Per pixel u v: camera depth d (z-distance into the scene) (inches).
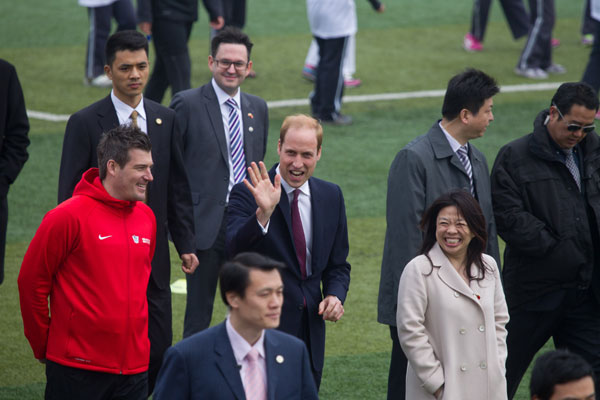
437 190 462.6
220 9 1007.0
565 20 1456.7
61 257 403.9
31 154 919.0
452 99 465.4
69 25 1400.1
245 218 434.3
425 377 407.2
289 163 421.4
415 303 412.5
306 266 433.4
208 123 572.4
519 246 479.8
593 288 488.4
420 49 1301.7
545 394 335.9
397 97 1111.6
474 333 411.5
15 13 1454.2
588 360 491.5
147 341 426.9
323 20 983.0
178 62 927.0
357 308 653.9
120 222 413.1
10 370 555.5
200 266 563.2
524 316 494.6
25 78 1146.7
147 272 425.1
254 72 1185.4
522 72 1192.2
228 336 332.5
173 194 498.0
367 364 573.6
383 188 863.7
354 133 999.0
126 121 481.7
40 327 410.3
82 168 476.4
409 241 455.2
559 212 480.4
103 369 408.5
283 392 333.1
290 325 426.9
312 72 1155.9
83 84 1133.1
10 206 807.1
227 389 327.3
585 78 999.6
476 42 1291.8
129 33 477.1
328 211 439.2
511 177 487.2
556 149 482.0
